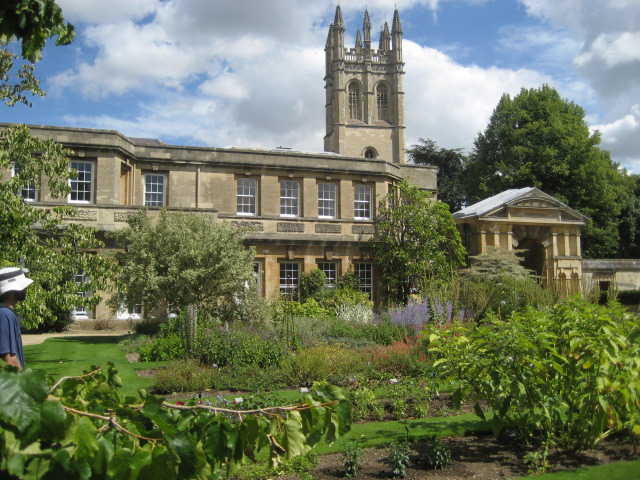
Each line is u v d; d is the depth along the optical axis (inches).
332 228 1262.3
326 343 620.1
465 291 714.8
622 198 1924.2
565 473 246.7
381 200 1288.1
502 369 264.7
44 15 132.6
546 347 260.5
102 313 987.3
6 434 99.7
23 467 98.7
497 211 1424.7
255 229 1034.7
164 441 120.0
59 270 487.5
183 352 591.2
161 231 801.6
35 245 469.7
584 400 258.8
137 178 1133.1
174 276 773.3
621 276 1556.3
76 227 509.4
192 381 450.6
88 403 126.0
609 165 1899.6
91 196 1022.4
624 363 248.8
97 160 1028.5
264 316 794.2
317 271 1171.3
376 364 501.7
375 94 3078.2
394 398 393.7
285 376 478.9
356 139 2992.1
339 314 968.9
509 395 271.0
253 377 475.5
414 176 1456.7
